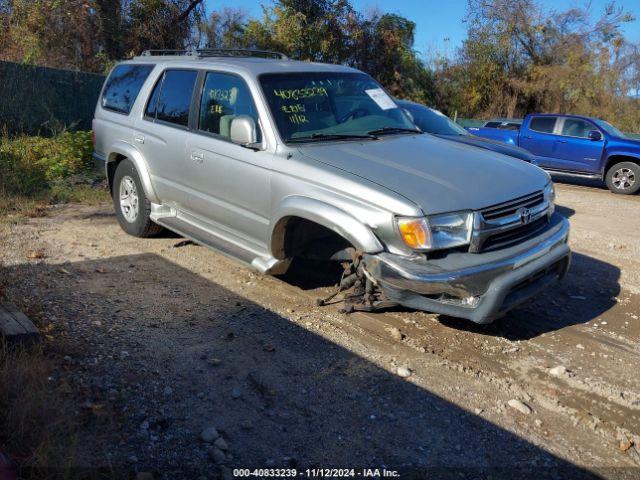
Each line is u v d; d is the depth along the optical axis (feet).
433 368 14.19
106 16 58.54
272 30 74.08
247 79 17.67
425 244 13.70
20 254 19.95
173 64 20.84
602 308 18.61
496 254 14.42
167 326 15.39
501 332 16.40
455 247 14.12
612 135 46.03
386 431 11.78
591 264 23.15
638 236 28.89
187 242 22.48
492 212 14.48
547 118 49.32
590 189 47.57
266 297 17.62
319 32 75.36
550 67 97.60
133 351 13.96
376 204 14.17
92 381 12.52
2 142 35.01
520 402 12.92
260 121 16.96
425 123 30.89
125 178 22.70
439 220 13.84
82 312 15.75
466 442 11.62
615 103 97.40
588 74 96.73
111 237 22.74
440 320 16.71
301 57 75.87
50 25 54.49
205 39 73.61
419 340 15.51
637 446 11.87
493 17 97.71
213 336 15.03
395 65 83.92
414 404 12.71
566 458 11.39
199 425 11.55
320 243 16.38
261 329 15.56
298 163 15.78
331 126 17.58
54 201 28.27
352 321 16.29
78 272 18.69
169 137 19.90
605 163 45.80
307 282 18.88
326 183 15.08
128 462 10.37
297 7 75.15
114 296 17.02
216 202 18.37
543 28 96.99
